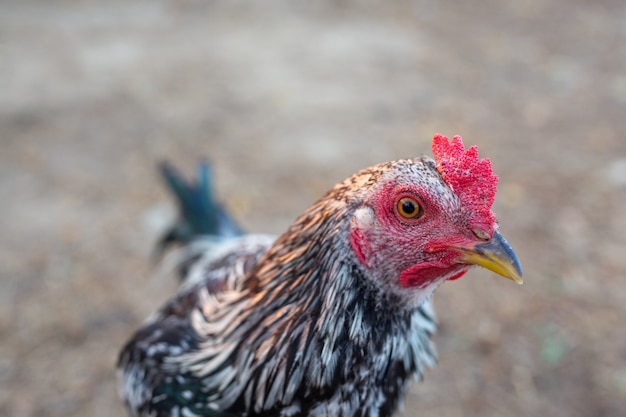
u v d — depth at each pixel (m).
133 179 1.40
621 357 0.99
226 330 0.64
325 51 2.01
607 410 0.91
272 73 1.86
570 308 1.07
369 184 0.59
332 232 0.60
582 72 1.89
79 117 1.62
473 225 0.58
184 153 1.49
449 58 1.98
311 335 0.60
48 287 1.12
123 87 1.77
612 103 1.73
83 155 1.48
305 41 2.07
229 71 1.87
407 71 1.89
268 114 1.65
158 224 1.26
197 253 0.88
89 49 1.99
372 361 0.61
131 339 0.73
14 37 2.06
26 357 0.99
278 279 0.62
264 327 0.62
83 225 1.26
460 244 0.59
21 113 1.63
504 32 2.18
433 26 2.22
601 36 2.14
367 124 1.61
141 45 2.03
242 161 1.46
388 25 2.21
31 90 1.74
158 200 1.34
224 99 1.72
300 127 1.60
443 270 0.60
